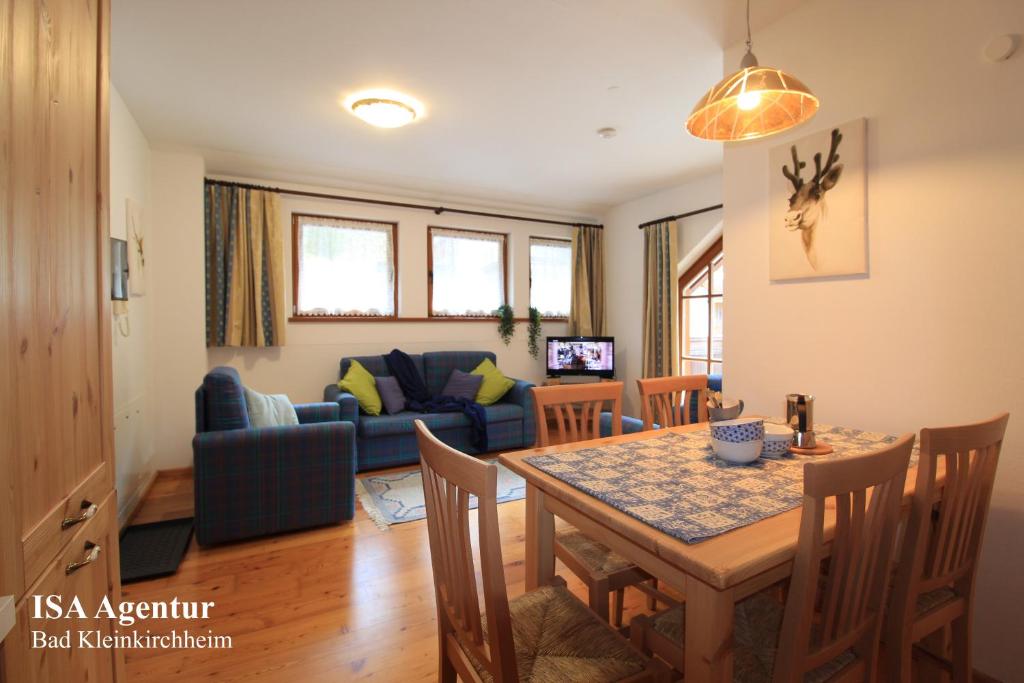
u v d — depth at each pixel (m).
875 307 1.89
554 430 4.70
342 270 4.59
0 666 0.69
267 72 2.61
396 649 1.77
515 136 3.50
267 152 3.75
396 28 2.24
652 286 4.91
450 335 5.09
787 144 2.17
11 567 0.73
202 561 2.41
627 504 1.12
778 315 2.24
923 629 1.23
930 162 1.73
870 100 1.89
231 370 2.85
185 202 3.72
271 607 2.02
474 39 2.33
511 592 2.13
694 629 0.95
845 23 1.96
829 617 0.96
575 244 5.63
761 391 2.31
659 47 2.41
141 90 2.78
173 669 1.65
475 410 4.25
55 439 0.90
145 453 3.36
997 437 1.23
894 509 1.01
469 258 5.21
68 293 0.97
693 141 3.61
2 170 0.74
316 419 3.57
